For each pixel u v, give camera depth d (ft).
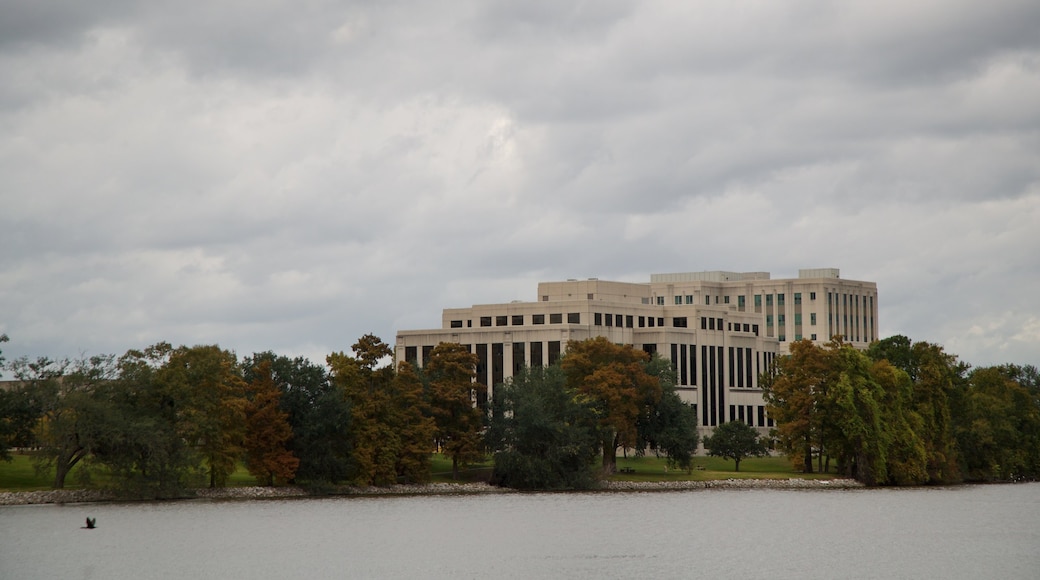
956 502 627.46
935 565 428.56
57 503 558.56
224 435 579.89
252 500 586.45
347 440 620.90
